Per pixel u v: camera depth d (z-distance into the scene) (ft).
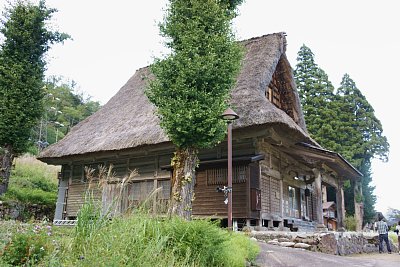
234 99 39.63
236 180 37.63
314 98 93.56
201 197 38.88
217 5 28.07
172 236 15.96
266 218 40.01
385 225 39.88
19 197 48.39
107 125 53.47
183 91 26.18
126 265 12.41
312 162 45.83
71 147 51.31
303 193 54.19
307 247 28.73
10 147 43.32
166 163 45.29
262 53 47.47
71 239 14.07
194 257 15.44
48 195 54.70
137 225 15.43
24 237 12.40
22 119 43.60
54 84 176.76
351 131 89.61
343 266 21.66
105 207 16.39
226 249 17.37
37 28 45.37
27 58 44.83
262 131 37.01
